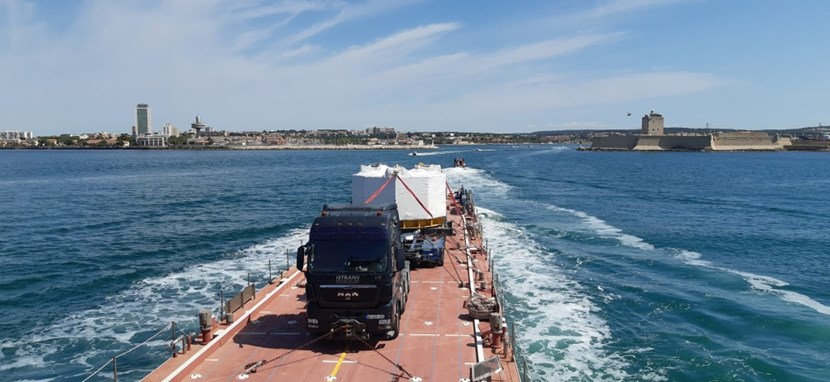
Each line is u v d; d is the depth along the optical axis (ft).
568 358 64.13
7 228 156.76
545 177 341.21
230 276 101.19
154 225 161.07
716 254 123.03
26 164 536.01
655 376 60.54
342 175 381.19
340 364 49.21
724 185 297.74
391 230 55.26
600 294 89.25
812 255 123.34
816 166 485.56
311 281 52.37
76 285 97.25
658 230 151.43
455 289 71.72
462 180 294.87
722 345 69.82
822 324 77.61
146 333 73.41
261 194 249.75
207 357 50.65
